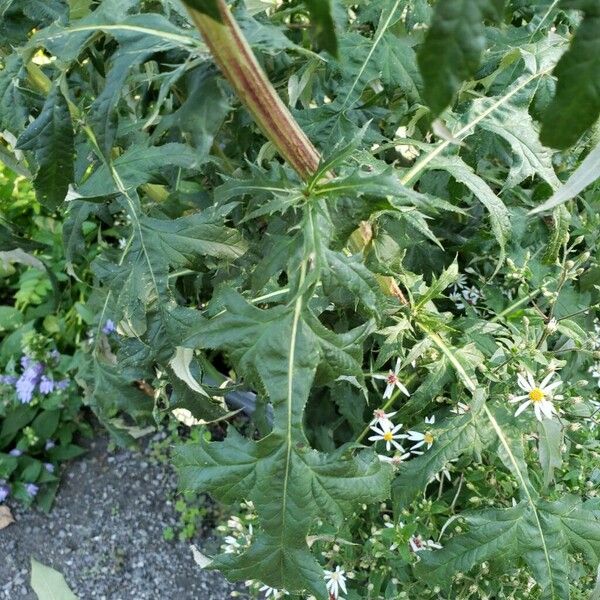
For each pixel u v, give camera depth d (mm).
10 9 422
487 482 430
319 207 293
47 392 715
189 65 265
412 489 371
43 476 717
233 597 660
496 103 375
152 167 395
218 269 447
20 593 672
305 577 328
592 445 434
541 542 355
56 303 659
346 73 391
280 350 297
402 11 385
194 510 699
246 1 389
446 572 362
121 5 294
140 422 609
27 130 332
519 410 377
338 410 560
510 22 446
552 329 402
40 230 775
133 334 469
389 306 376
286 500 313
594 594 390
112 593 668
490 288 465
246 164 466
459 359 380
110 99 282
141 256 394
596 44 163
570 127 172
